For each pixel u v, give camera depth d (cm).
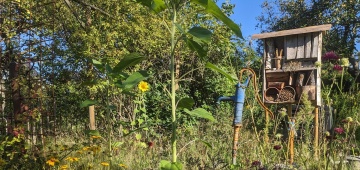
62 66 804
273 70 592
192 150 490
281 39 599
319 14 1549
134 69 888
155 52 988
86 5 795
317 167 350
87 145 452
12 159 381
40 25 468
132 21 873
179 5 236
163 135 820
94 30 810
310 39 578
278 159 396
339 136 375
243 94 404
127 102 873
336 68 325
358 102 315
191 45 235
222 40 1080
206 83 1162
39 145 402
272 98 588
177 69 1032
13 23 452
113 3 851
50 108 496
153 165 446
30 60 448
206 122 796
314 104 550
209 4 223
